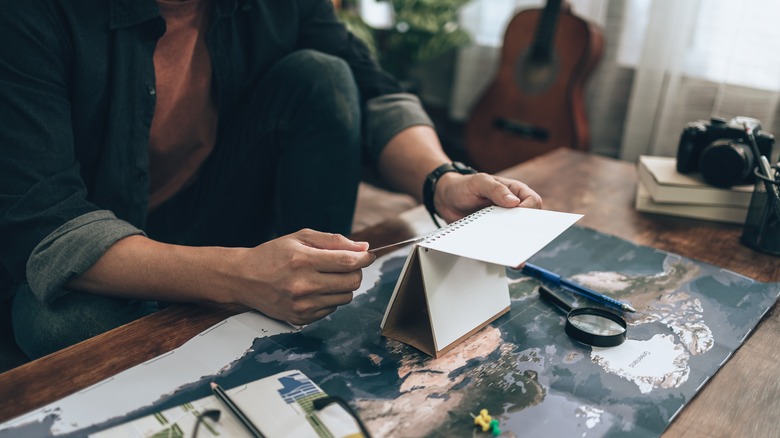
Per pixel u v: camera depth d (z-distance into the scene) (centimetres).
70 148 92
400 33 272
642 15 240
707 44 225
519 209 90
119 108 104
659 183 124
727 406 72
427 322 85
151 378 71
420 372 75
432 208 109
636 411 70
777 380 77
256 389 69
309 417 66
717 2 220
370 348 79
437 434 65
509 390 72
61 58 95
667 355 80
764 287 99
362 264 78
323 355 77
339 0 277
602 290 96
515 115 258
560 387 73
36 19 90
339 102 120
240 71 123
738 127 122
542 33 246
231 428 64
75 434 63
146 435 62
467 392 72
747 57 215
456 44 268
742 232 120
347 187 127
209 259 82
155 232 129
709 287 98
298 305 78
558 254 108
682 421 69
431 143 123
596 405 70
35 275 83
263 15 122
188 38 114
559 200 132
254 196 128
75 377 71
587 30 237
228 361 75
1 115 86
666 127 238
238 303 83
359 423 65
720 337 85
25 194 85
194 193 130
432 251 78
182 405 67
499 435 65
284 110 121
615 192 138
